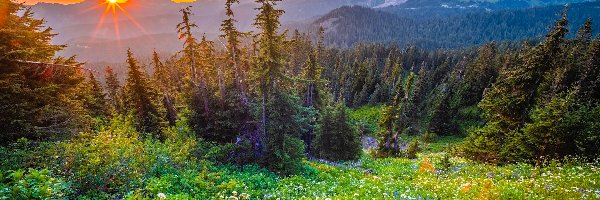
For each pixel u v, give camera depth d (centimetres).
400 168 2242
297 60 7325
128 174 1144
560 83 3441
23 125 1360
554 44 2064
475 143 2194
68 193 949
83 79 1809
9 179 952
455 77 8544
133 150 1330
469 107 6606
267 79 1927
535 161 1700
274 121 1964
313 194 1264
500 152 1972
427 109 7581
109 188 1070
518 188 1172
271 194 1269
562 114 1655
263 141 1969
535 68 2103
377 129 7062
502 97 2258
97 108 3272
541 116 1741
